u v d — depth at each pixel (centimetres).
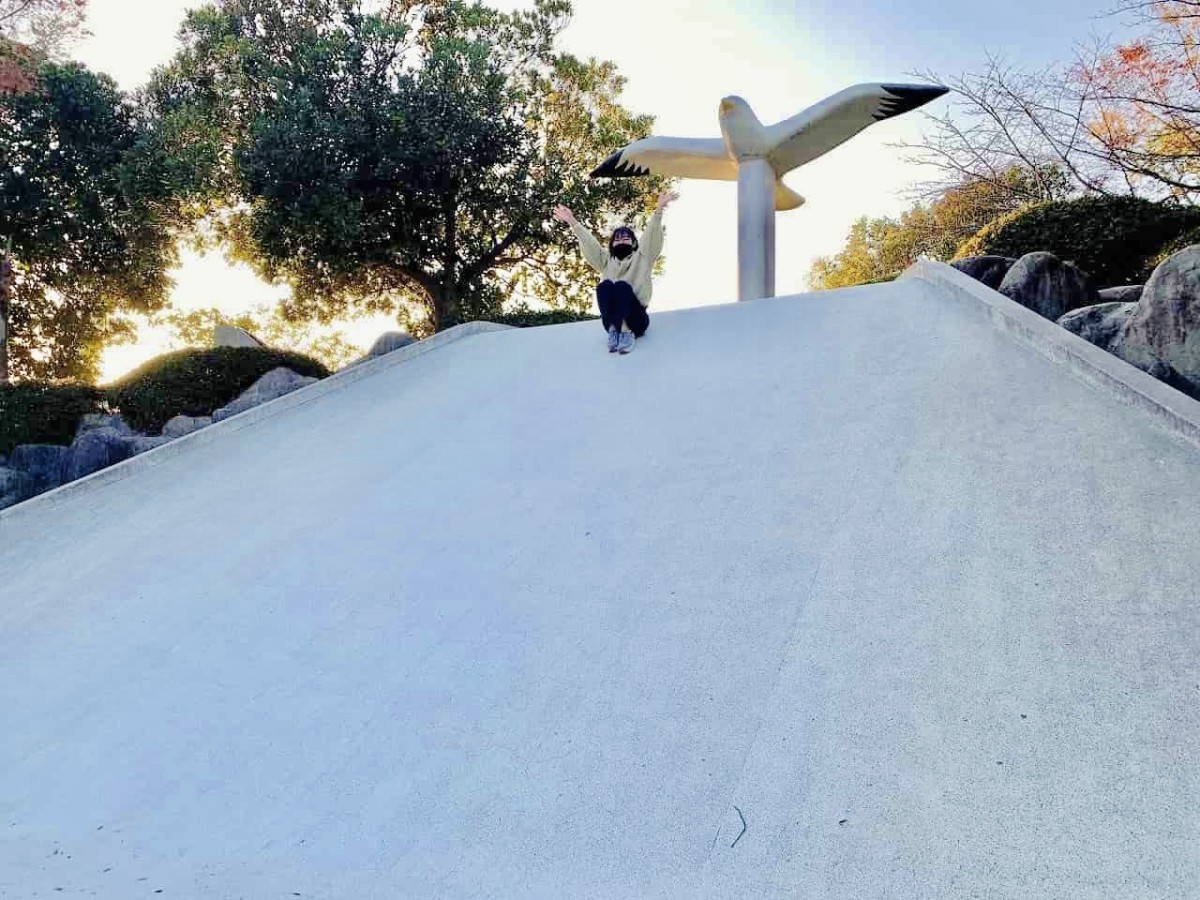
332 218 1107
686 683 274
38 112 1290
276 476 571
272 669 340
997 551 299
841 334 554
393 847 229
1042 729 222
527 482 461
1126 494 309
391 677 316
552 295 1468
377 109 1147
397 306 1514
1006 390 410
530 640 319
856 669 261
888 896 185
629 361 612
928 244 1328
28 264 1421
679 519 381
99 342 1645
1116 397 373
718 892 194
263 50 1234
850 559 318
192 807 262
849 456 394
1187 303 423
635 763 244
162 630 395
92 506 618
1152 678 230
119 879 218
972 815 202
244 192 1175
